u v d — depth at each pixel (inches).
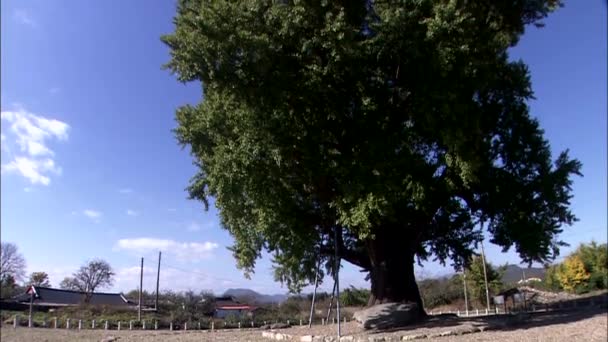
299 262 1185.4
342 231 1128.2
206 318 2135.8
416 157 866.1
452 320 919.7
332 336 818.8
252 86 788.0
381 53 792.3
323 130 866.1
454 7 732.7
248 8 751.7
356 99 870.4
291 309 2433.6
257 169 874.8
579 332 676.1
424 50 759.7
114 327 1851.6
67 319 1895.9
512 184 1057.5
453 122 795.4
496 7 944.3
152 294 3631.9
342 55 760.3
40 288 3090.6
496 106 1110.4
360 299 2332.7
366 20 819.4
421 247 1300.4
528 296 1984.5
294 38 774.5
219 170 893.2
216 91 831.1
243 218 1021.8
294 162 884.6
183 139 1044.5
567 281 2358.5
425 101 791.1
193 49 740.0
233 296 3671.3
